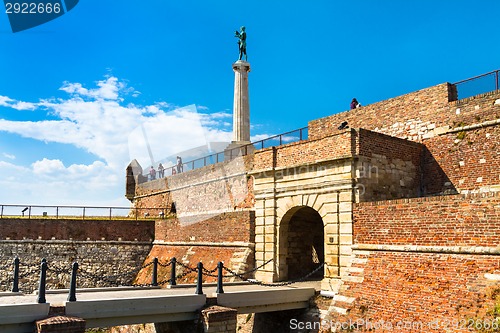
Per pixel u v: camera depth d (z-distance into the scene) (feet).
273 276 77.15
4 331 47.44
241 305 61.00
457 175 72.74
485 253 49.42
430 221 55.52
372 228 62.54
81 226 126.31
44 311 49.26
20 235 122.83
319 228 85.25
